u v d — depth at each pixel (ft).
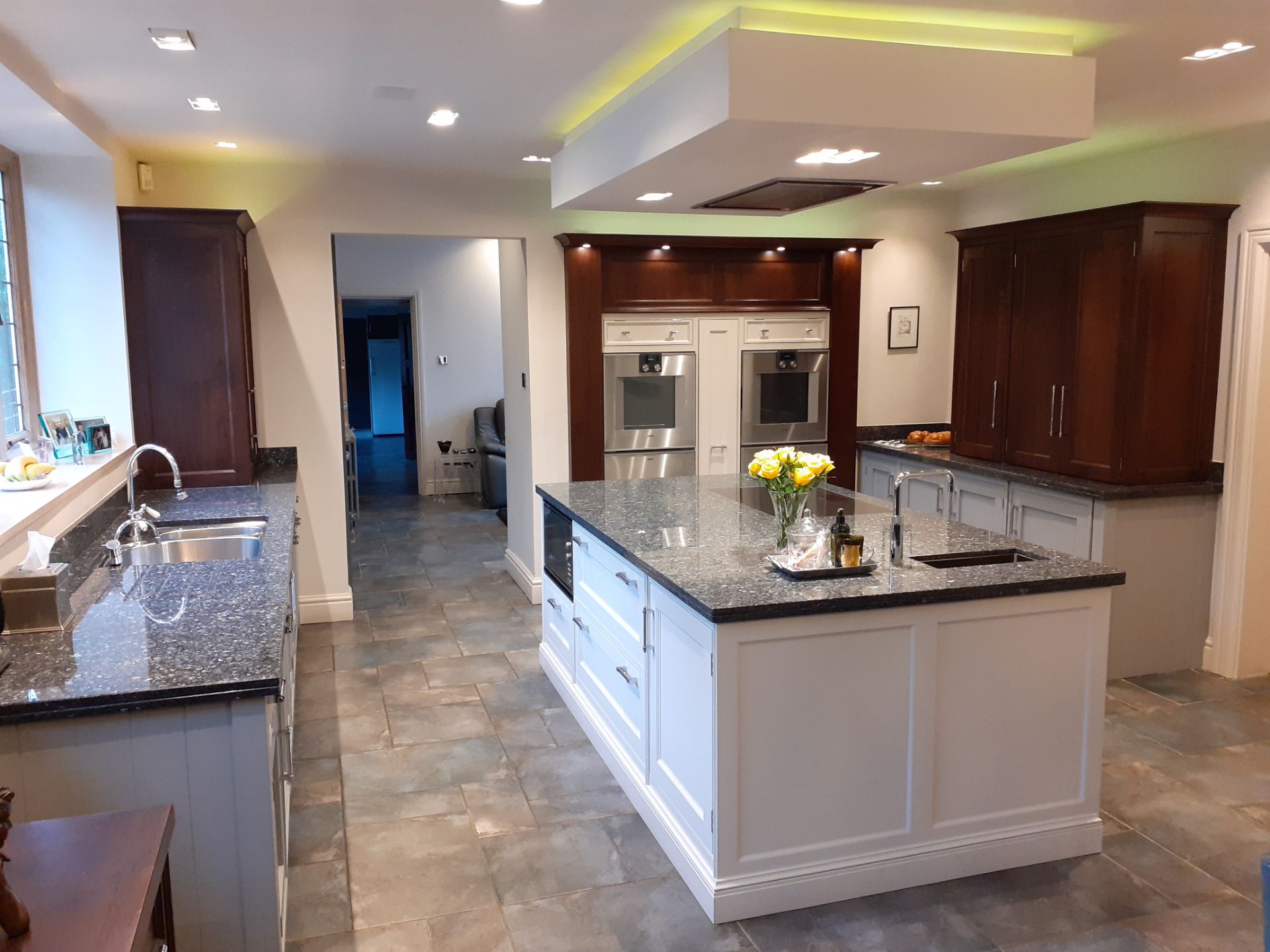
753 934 8.47
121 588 9.42
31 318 13.57
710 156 10.37
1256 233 13.99
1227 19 9.19
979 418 17.52
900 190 20.01
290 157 15.78
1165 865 9.57
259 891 7.11
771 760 8.61
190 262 14.65
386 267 30.63
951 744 9.16
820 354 19.58
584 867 9.57
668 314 18.62
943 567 10.17
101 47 9.69
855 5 8.83
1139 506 14.43
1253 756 12.12
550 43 9.81
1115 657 14.78
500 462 28.37
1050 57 9.55
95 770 6.75
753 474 10.03
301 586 17.72
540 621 17.79
